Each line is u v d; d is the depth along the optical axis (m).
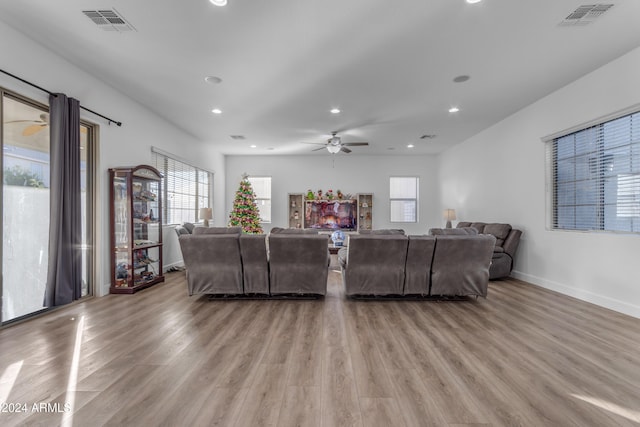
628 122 3.25
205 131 6.16
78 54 3.21
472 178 6.55
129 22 2.66
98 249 3.82
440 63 3.36
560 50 3.11
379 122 5.52
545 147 4.36
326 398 1.71
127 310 3.29
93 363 2.10
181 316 3.10
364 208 8.79
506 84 3.92
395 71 3.54
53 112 3.08
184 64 3.41
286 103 4.57
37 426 1.47
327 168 8.77
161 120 5.26
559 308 3.40
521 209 4.89
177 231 5.22
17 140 2.94
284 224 8.73
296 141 7.01
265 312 3.25
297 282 3.63
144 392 1.76
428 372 2.00
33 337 2.54
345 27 2.71
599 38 2.89
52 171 3.08
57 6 2.45
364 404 1.66
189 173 6.47
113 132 4.05
